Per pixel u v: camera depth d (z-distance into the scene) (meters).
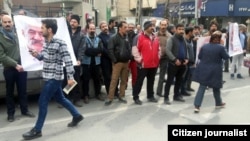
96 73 7.75
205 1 27.67
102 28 7.81
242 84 10.08
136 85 7.54
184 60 7.63
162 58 8.27
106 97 8.14
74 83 5.55
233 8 25.67
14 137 5.56
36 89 7.11
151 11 36.66
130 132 5.76
